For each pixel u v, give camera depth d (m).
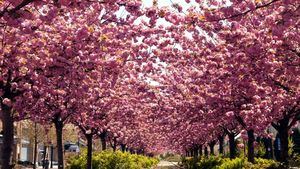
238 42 14.05
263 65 14.25
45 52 14.09
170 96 26.81
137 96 26.97
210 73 17.22
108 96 23.67
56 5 8.90
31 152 82.88
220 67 16.52
